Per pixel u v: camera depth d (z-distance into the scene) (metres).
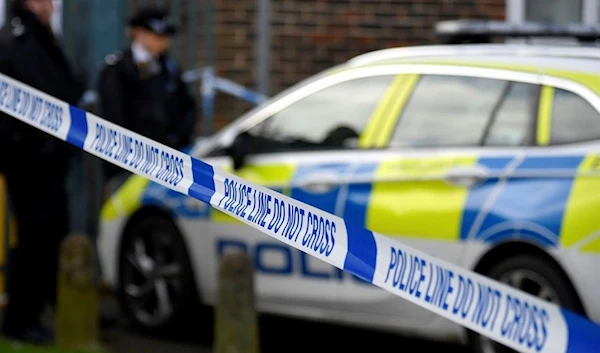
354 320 14.73
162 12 18.52
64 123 10.32
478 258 13.39
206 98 22.03
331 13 22.45
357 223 14.41
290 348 16.50
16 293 15.94
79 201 20.88
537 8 23.38
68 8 20.95
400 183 14.16
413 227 13.93
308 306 15.16
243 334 12.48
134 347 16.36
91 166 20.84
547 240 12.78
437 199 13.80
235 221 15.82
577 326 7.66
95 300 15.06
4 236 19.38
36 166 15.67
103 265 17.91
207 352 16.09
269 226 8.76
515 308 7.82
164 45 18.62
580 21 23.58
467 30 15.42
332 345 16.70
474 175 13.55
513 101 13.69
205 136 22.00
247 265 12.52
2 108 11.00
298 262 15.16
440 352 16.22
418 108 14.48
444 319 13.93
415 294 8.12
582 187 12.71
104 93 18.39
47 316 18.41
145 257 17.19
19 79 15.54
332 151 15.04
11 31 15.62
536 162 13.16
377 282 8.25
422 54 14.95
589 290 12.52
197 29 22.06
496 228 13.21
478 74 14.12
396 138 14.51
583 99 13.12
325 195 14.78
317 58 22.41
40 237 15.90
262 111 16.02
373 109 14.90
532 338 7.76
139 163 9.60
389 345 16.67
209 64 22.03
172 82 18.80
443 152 13.98
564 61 13.70
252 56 22.12
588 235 12.52
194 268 16.52
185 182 9.24
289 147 15.52
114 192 18.89
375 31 22.59
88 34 20.92
